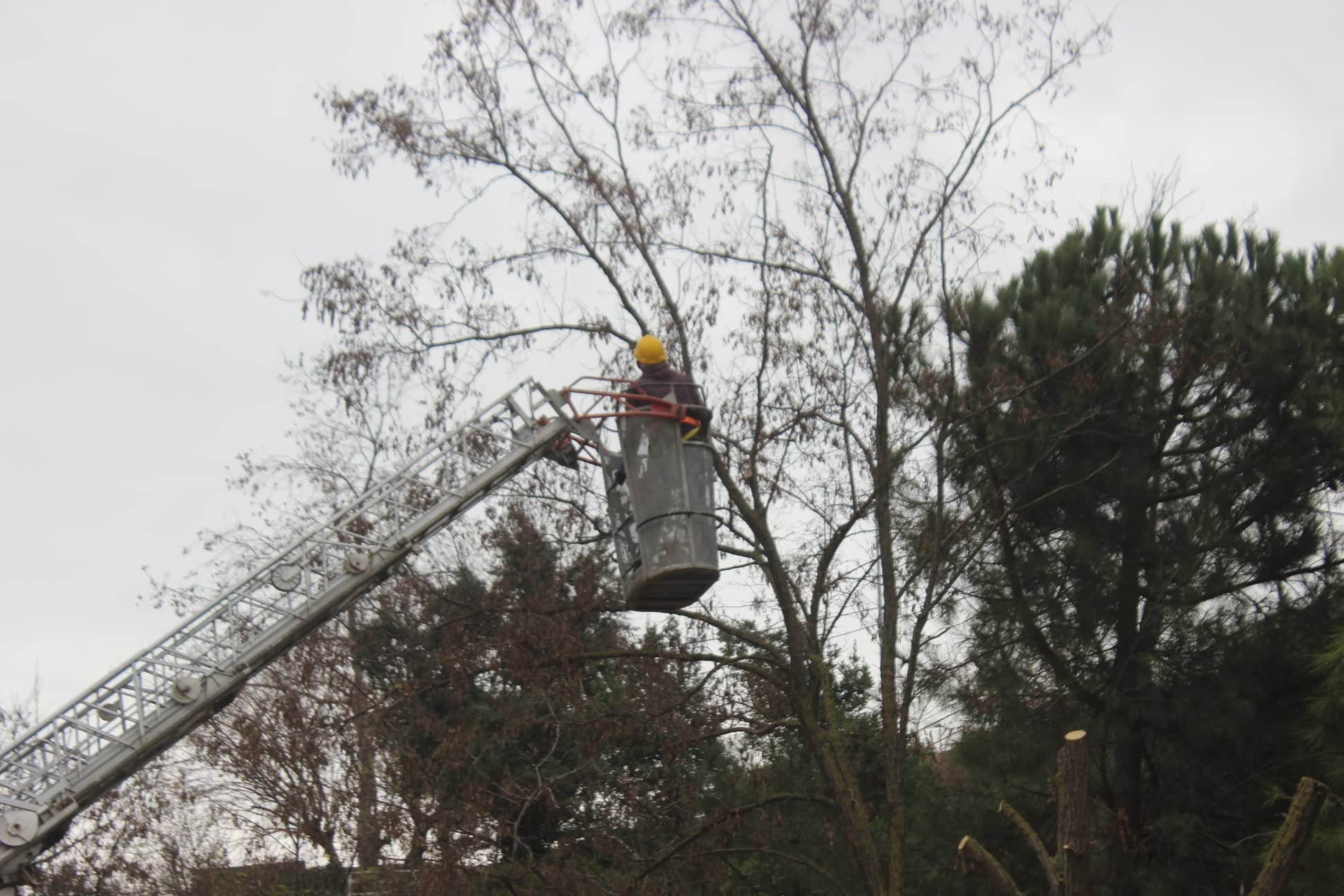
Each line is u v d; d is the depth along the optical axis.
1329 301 15.37
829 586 14.28
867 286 14.15
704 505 11.33
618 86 14.06
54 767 11.90
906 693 13.80
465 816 13.53
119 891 17.61
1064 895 7.77
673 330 14.08
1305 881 10.99
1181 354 14.57
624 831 15.32
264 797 17.66
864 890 14.38
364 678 16.70
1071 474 14.81
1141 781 15.55
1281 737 14.09
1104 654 15.02
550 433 13.23
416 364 13.59
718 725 14.37
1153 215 15.61
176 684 12.16
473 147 13.69
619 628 15.56
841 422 13.98
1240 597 14.97
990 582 15.18
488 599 13.45
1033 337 14.71
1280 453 14.94
